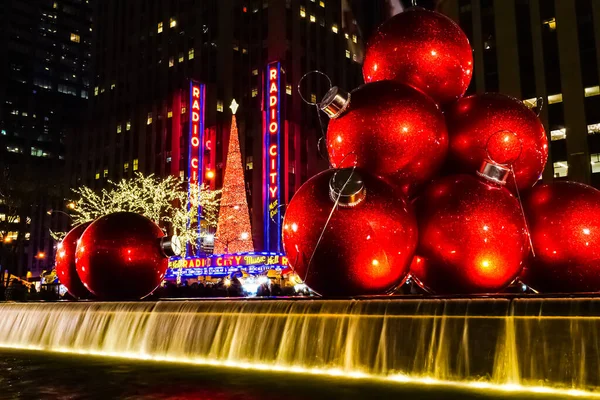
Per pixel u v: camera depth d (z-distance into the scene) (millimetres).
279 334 6949
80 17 126688
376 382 5914
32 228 90875
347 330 6414
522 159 7363
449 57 7684
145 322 8484
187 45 70688
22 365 7754
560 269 7371
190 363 7594
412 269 7453
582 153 40000
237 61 65562
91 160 81812
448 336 5836
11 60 114812
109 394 5785
